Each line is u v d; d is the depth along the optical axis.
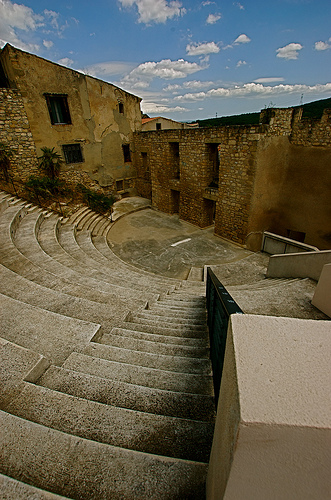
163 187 14.12
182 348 2.80
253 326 0.90
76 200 13.67
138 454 1.39
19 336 2.75
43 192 11.95
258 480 0.71
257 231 10.16
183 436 1.58
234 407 0.70
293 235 10.90
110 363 2.37
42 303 3.69
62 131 12.94
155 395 1.96
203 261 9.33
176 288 6.25
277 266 6.61
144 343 2.86
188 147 11.41
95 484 1.26
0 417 1.56
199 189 11.62
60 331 2.83
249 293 4.93
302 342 0.83
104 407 1.76
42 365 2.16
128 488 1.25
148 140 14.70
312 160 9.07
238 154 9.20
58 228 9.75
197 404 1.89
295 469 0.68
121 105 15.12
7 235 6.36
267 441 0.63
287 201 10.15
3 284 4.08
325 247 9.60
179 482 1.26
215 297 2.44
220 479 0.83
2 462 1.35
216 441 0.99
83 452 1.40
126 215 14.62
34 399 1.81
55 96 12.23
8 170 11.48
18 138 11.55
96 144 14.52
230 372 0.82
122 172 16.48
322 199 9.22
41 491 1.15
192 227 12.56
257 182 9.14
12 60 10.66
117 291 4.84
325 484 0.70
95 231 11.59
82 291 4.25
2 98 10.81
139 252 10.21
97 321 3.38
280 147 9.18
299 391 0.68
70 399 1.81
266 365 0.75
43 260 5.80
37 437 1.46
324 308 4.15
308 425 0.59
